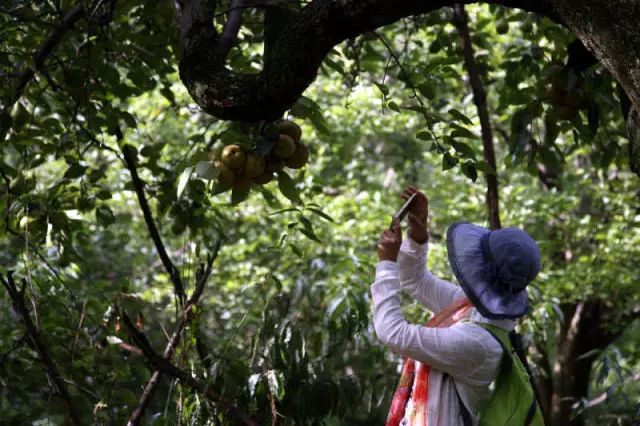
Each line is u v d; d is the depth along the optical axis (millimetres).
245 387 3910
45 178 8039
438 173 9438
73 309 4488
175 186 5156
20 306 3836
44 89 5016
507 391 3002
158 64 5254
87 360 4219
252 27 5219
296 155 3326
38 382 4473
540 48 5051
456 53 5645
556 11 2910
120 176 8648
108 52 4988
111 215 5141
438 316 3256
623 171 9008
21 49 5172
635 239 8016
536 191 8742
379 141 12320
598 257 8266
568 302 8312
